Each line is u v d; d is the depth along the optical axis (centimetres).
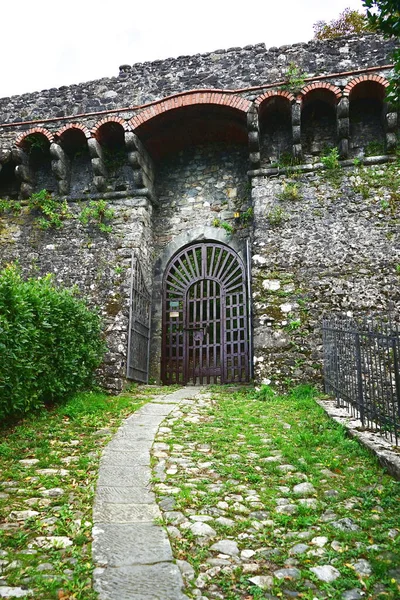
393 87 392
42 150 974
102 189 942
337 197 825
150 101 912
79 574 213
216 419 551
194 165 1027
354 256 791
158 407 629
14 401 491
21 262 928
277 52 876
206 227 979
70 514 279
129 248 891
